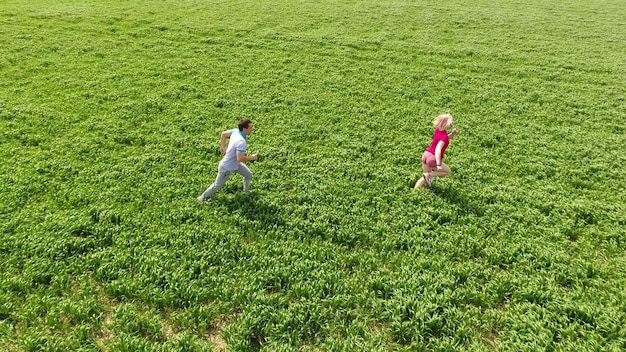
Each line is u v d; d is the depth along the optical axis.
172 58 17.59
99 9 24.08
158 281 6.55
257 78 15.85
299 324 5.94
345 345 5.59
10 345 5.52
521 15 27.34
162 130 11.53
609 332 5.81
